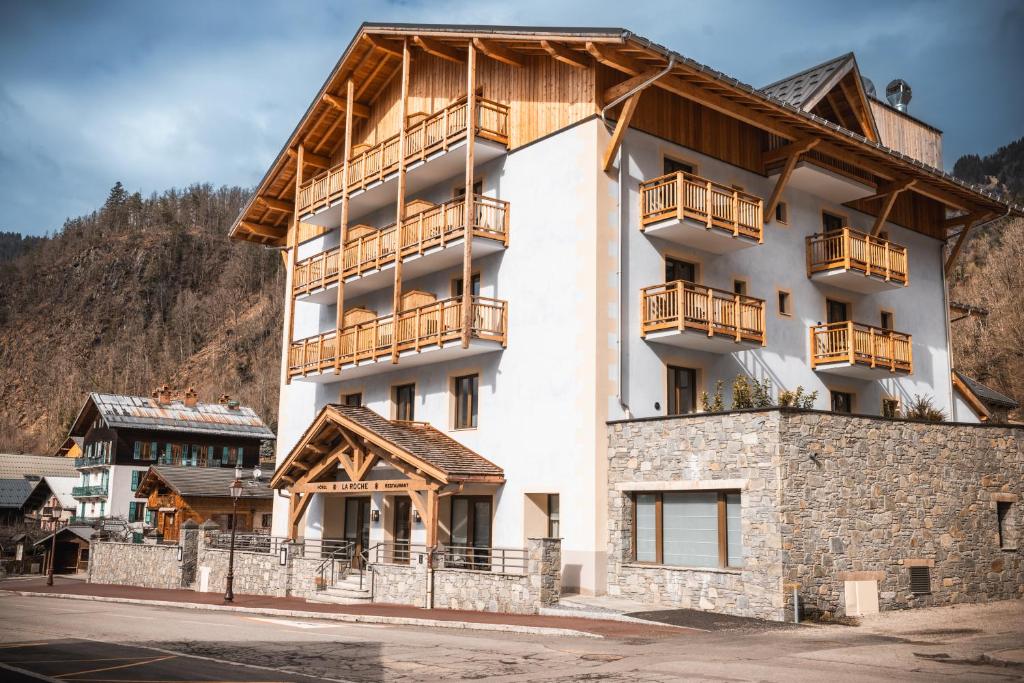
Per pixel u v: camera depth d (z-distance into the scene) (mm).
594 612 17906
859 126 28203
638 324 22484
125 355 153250
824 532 17906
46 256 185000
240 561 29500
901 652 12844
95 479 63188
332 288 29719
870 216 29562
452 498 25281
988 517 21031
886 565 18750
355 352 27312
